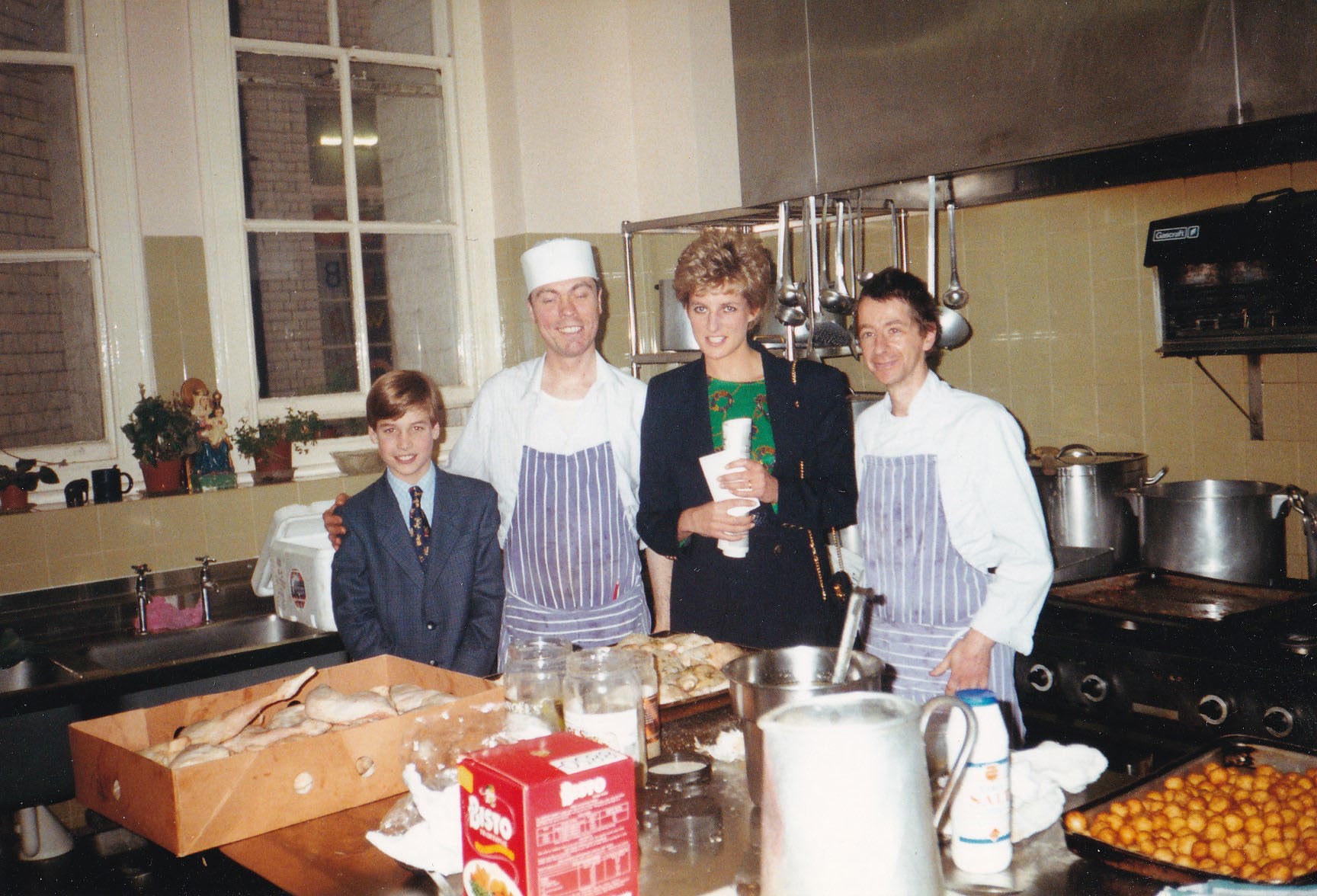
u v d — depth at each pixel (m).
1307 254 2.28
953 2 2.42
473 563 2.19
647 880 1.02
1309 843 1.09
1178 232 2.49
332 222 3.52
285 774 1.20
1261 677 1.87
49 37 3.06
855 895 0.84
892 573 1.94
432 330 3.74
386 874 1.08
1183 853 1.09
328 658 2.44
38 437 3.09
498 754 1.00
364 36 3.57
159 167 3.20
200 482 3.10
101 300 3.13
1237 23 1.99
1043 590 1.79
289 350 3.49
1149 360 2.74
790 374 2.15
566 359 2.31
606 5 3.69
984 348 3.08
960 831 1.04
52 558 2.85
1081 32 2.21
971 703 1.04
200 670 2.28
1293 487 2.32
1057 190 2.79
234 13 3.34
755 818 1.15
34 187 3.05
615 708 1.21
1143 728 2.05
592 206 3.69
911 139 2.54
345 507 2.22
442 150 3.74
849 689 1.13
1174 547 2.35
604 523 2.27
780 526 2.08
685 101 3.56
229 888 1.10
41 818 2.37
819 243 3.23
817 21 2.71
